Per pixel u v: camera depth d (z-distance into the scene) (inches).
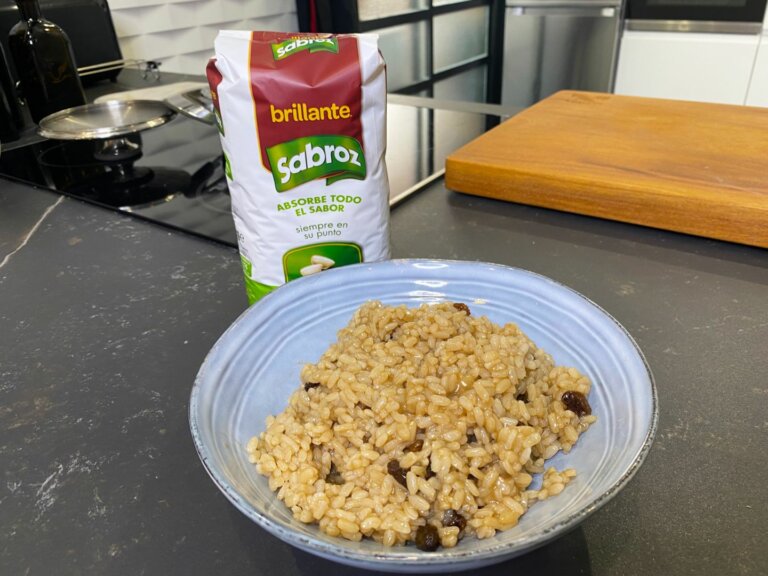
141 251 23.5
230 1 64.2
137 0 56.3
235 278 21.4
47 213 27.1
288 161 15.1
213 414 12.6
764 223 20.5
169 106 33.9
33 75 37.8
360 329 15.0
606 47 67.8
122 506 12.9
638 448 10.4
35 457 14.3
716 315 18.1
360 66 14.7
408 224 24.2
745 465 13.1
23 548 12.1
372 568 9.2
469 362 13.3
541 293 15.5
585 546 11.7
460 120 37.3
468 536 11.3
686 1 61.9
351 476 12.1
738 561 11.2
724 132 27.0
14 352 18.0
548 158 25.3
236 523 12.5
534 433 12.1
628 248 21.9
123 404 15.8
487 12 82.8
